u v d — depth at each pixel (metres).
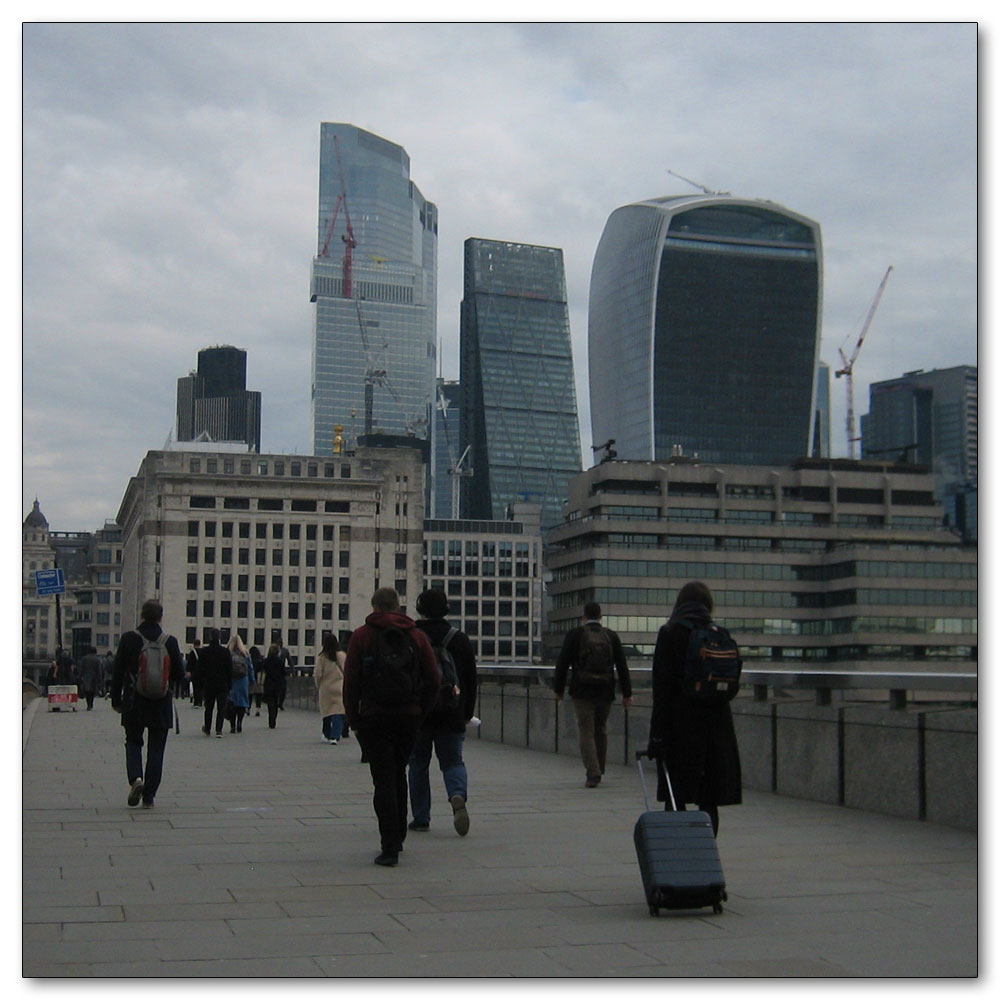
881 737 14.41
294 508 180.88
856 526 175.88
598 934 8.45
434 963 7.62
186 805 15.68
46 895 9.73
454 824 13.19
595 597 167.38
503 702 26.78
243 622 177.38
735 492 176.38
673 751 10.55
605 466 174.12
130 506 196.50
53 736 28.88
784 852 11.87
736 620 169.75
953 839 12.60
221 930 8.50
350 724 11.38
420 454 187.00
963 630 166.75
